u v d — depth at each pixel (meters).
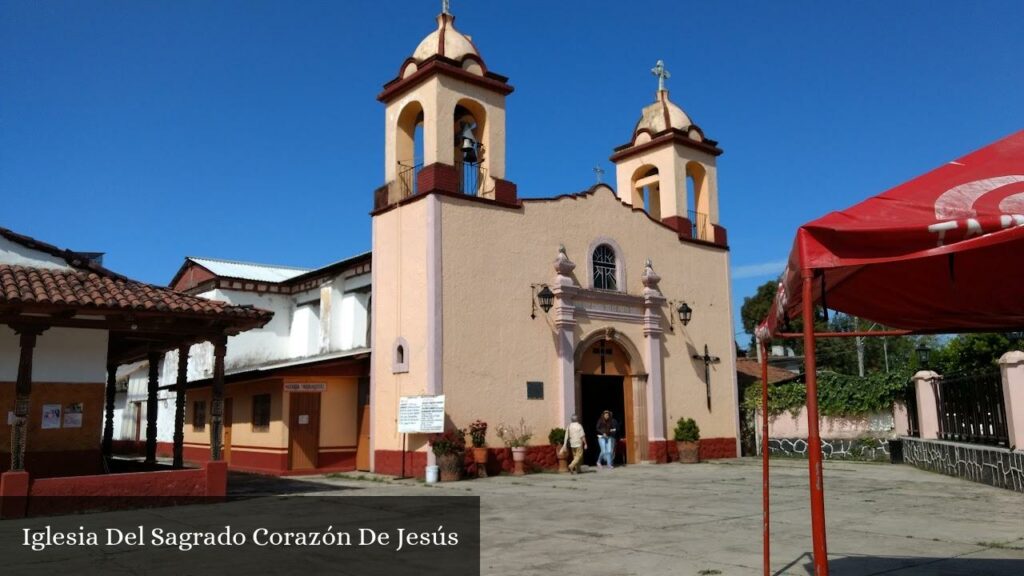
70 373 13.54
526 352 19.77
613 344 22.05
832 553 8.50
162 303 13.02
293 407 20.22
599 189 22.30
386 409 19.27
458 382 18.34
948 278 6.38
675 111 25.61
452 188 19.05
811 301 5.27
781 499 13.35
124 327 13.13
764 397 7.45
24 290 11.98
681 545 9.09
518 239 20.12
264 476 19.39
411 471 18.19
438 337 18.14
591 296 21.28
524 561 8.27
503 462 18.77
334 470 20.34
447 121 19.33
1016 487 13.66
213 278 28.30
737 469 20.09
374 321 20.02
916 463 20.16
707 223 25.61
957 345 26.78
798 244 5.19
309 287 28.17
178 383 15.81
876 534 9.69
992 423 15.20
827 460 23.19
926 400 19.70
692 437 22.45
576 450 19.17
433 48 19.89
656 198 27.17
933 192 5.20
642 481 16.97
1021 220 4.47
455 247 18.86
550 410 19.98
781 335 7.14
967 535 9.56
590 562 8.18
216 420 13.67
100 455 13.64
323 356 25.05
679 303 23.77
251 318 13.65
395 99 20.67
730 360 24.98
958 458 16.67
